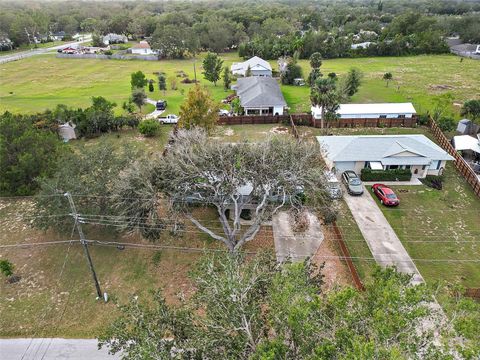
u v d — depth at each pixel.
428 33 99.25
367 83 68.69
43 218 23.88
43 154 30.75
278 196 24.38
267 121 48.25
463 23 111.56
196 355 11.81
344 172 32.75
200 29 105.88
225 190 22.84
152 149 40.81
